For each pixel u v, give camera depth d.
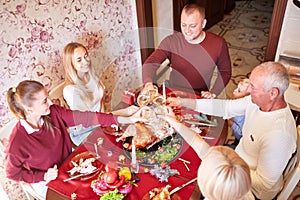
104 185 1.35
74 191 1.38
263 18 4.35
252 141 1.52
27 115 1.51
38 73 1.99
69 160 1.54
